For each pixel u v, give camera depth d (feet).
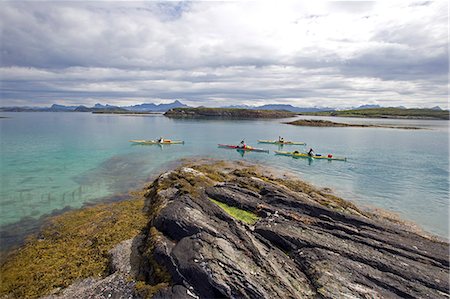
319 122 452.76
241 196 82.33
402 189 111.65
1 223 74.95
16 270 55.06
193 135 285.64
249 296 43.09
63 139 236.43
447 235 75.31
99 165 142.72
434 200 99.81
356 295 44.78
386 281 47.96
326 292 45.03
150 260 53.57
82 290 49.80
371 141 252.01
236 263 48.34
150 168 138.51
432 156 179.73
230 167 142.51
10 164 141.49
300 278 49.06
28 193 98.73
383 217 85.51
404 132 338.95
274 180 112.27
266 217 70.49
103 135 272.92
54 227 72.84
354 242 59.21
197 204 70.44
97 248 62.80
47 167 136.36
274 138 268.00
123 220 76.33
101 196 96.99
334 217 70.79
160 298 44.70
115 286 49.75
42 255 59.98
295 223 66.03
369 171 139.23
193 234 57.67
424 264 53.01
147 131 324.19
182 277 47.26
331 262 51.83
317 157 168.66
